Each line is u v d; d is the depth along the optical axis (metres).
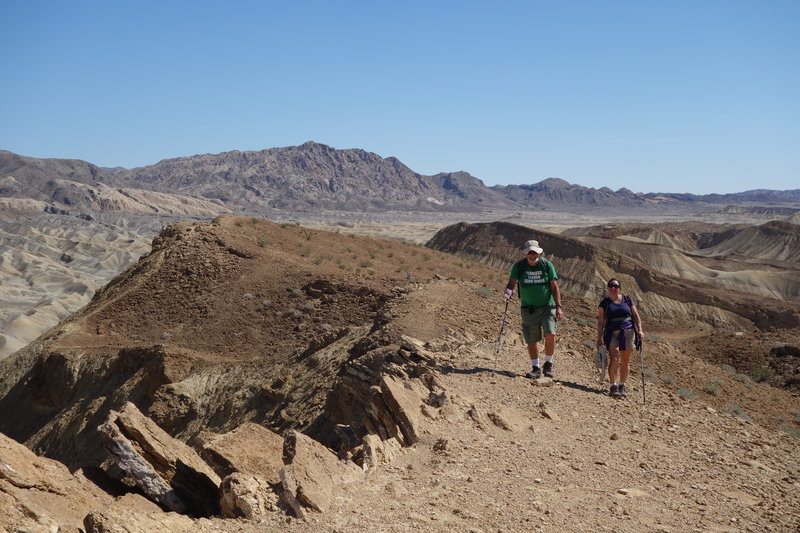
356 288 35.72
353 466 7.05
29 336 98.00
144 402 29.42
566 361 15.33
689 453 9.72
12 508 5.29
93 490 6.20
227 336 33.59
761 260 187.62
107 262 168.75
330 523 5.66
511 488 7.13
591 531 6.12
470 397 10.83
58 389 32.62
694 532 6.44
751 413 20.17
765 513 7.29
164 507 6.42
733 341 36.06
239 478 6.01
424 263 50.06
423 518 5.95
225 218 48.88
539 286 12.68
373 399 9.20
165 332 34.66
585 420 10.69
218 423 27.02
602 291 113.12
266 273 39.56
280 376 26.91
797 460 10.40
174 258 41.25
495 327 21.53
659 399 13.27
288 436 6.97
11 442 5.95
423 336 19.23
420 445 8.30
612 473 8.20
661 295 109.25
